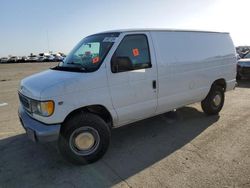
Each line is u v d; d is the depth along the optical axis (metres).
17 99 8.88
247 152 3.97
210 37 5.61
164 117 5.95
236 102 7.28
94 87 3.69
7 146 4.55
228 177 3.28
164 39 4.64
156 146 4.36
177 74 4.78
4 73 21.38
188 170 3.50
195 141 4.50
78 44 4.81
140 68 4.19
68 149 3.63
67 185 3.28
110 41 4.02
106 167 3.70
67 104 3.49
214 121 5.57
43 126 3.48
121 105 4.04
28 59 55.06
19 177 3.51
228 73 6.07
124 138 4.78
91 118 3.71
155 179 3.32
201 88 5.38
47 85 3.49
